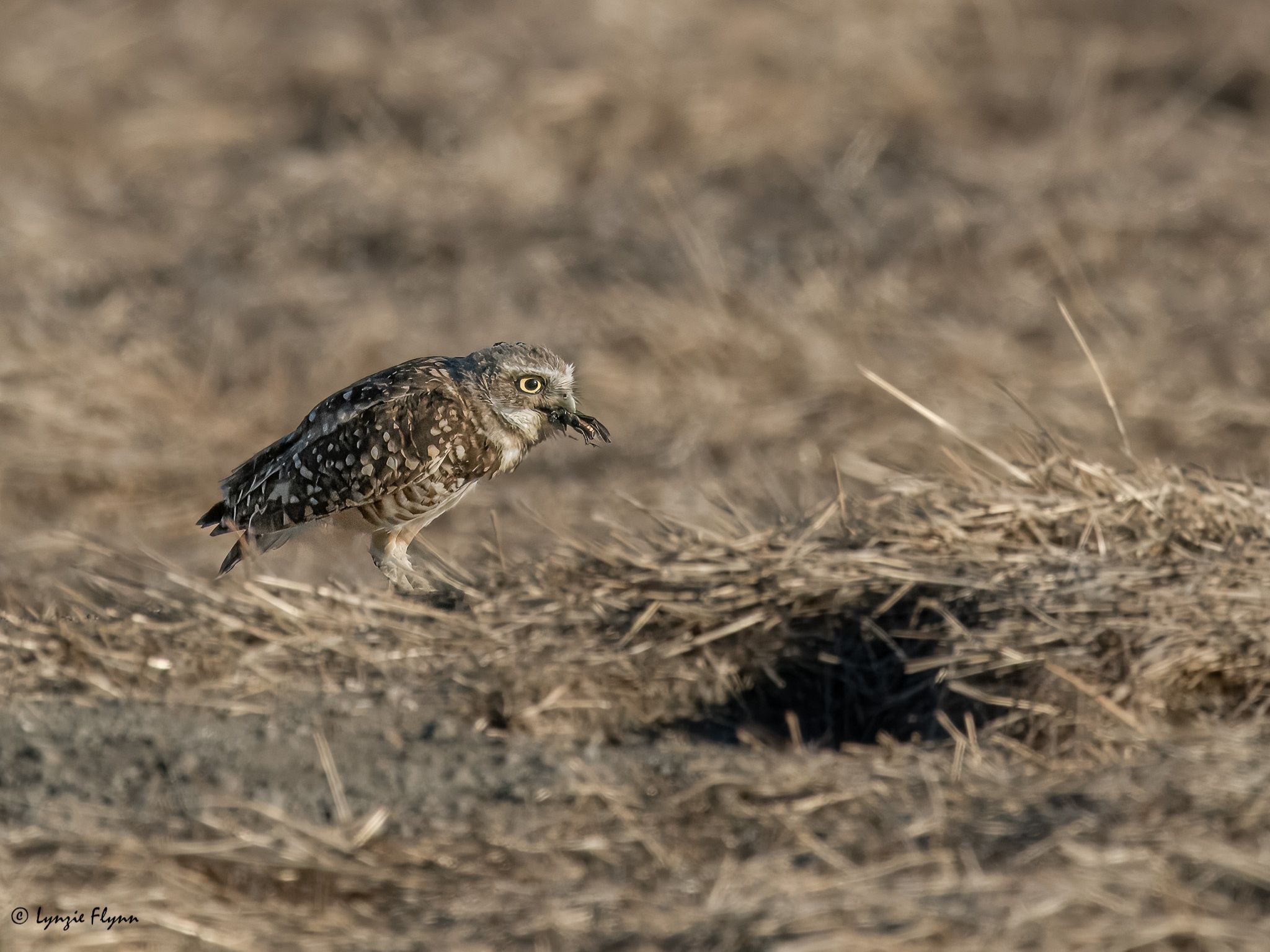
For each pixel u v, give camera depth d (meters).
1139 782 17.14
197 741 19.44
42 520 31.11
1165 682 19.34
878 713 20.39
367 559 28.39
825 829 16.98
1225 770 17.22
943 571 21.62
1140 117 51.78
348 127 52.00
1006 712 19.08
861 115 51.50
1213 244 42.81
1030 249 42.53
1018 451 25.47
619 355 38.06
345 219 46.28
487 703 20.30
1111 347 37.12
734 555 22.70
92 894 16.25
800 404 35.41
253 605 22.08
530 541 28.78
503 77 53.16
